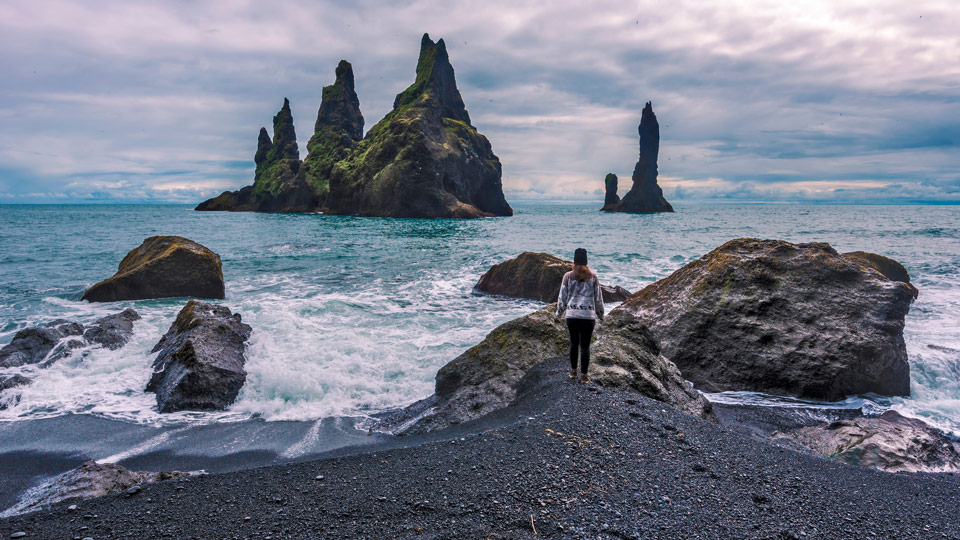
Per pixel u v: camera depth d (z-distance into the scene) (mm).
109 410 7762
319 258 25609
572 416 5812
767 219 79875
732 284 9883
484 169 116312
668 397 7270
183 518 4012
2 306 14867
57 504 4543
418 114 105625
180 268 16125
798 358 8625
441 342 10469
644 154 148500
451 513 3938
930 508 4477
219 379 8188
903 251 27500
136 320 12078
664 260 24094
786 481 4680
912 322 12328
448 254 27516
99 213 117250
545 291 15539
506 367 7613
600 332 8406
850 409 7977
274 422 7324
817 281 9531
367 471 4746
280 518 3949
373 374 8852
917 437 6207
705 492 4324
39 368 9094
